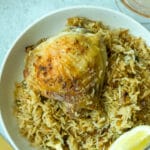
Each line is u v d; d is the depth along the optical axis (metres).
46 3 0.64
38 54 0.55
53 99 0.57
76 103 0.54
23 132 0.58
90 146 0.58
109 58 0.58
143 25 0.64
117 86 0.57
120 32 0.60
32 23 0.59
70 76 0.53
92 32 0.59
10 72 0.59
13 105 0.59
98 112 0.57
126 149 0.56
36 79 0.54
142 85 0.58
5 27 0.63
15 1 0.64
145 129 0.56
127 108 0.57
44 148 0.58
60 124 0.57
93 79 0.54
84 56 0.53
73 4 0.64
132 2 0.64
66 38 0.54
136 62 0.59
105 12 0.59
